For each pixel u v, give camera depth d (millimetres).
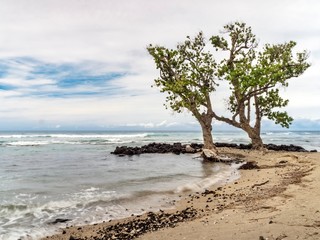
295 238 7711
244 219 10211
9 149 50906
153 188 17906
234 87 37188
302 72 39250
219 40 40906
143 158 37375
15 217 12289
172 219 11555
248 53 41625
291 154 31969
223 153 38125
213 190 17125
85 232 10602
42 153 44031
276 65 34625
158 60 38625
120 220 11922
